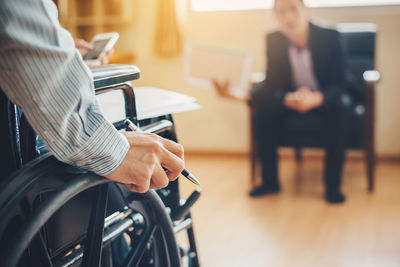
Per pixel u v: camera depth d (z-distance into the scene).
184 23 3.45
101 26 3.52
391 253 2.00
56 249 0.69
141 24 3.58
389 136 3.31
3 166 0.62
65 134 0.55
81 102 0.56
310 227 2.28
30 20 0.52
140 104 0.89
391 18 3.19
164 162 0.67
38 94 0.52
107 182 0.65
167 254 0.80
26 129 0.64
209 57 2.87
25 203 0.58
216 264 1.93
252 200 2.66
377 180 2.95
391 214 2.40
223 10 3.45
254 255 2.01
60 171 0.62
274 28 3.39
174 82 3.62
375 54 2.88
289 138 2.68
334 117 2.55
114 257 0.99
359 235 2.18
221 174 3.17
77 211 0.71
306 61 2.69
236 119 3.57
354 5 3.25
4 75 0.51
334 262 1.93
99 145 0.58
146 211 0.76
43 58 0.52
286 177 3.05
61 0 3.40
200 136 3.67
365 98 2.65
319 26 2.64
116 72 0.74
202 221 2.38
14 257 0.49
